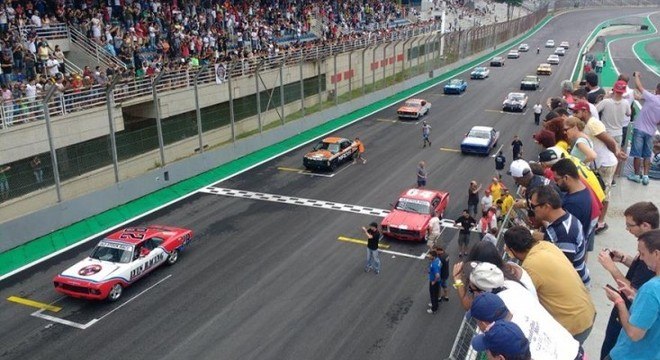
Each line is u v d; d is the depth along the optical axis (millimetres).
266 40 44844
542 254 4844
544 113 41281
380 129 37281
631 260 5469
